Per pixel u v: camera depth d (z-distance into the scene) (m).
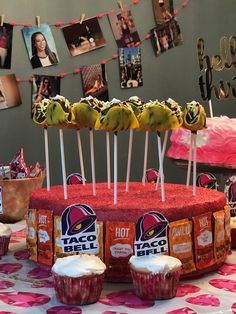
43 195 1.47
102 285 1.21
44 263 1.40
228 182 1.88
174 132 2.07
